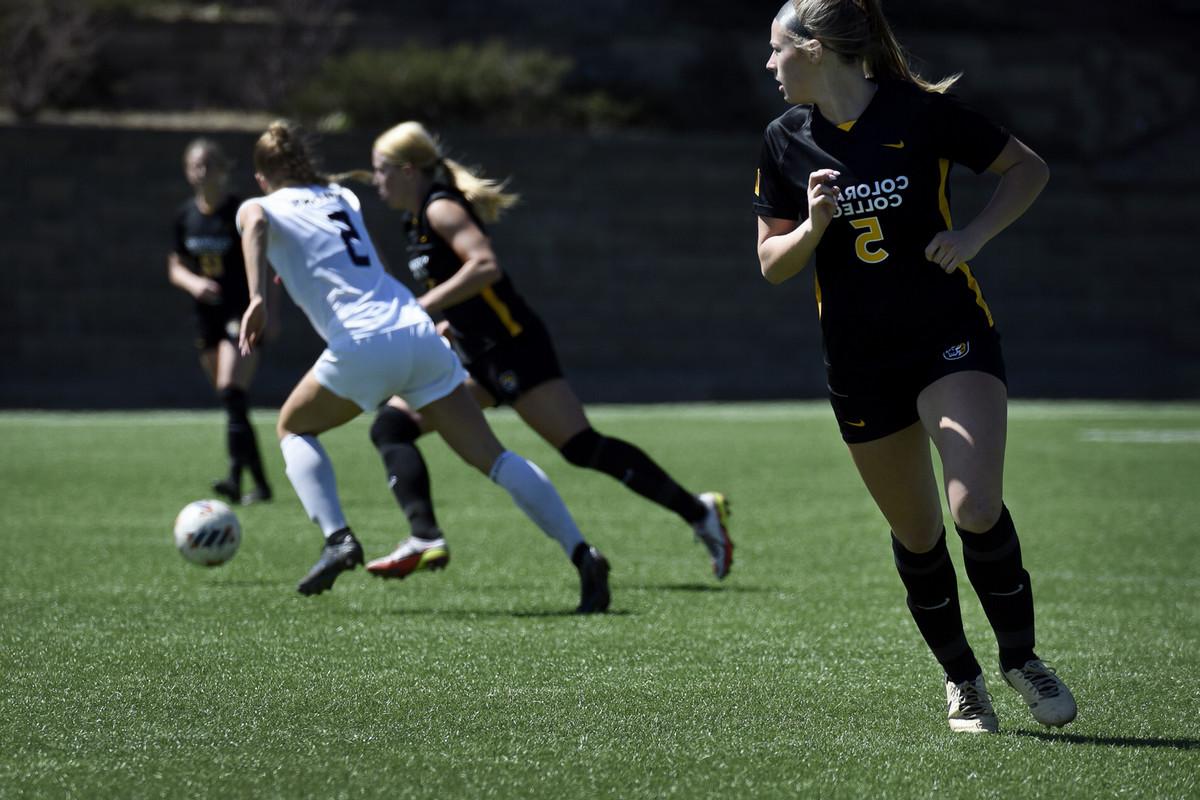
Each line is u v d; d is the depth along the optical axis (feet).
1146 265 297.74
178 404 243.60
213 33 304.91
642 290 279.49
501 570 84.69
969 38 336.90
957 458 43.68
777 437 181.88
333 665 57.06
